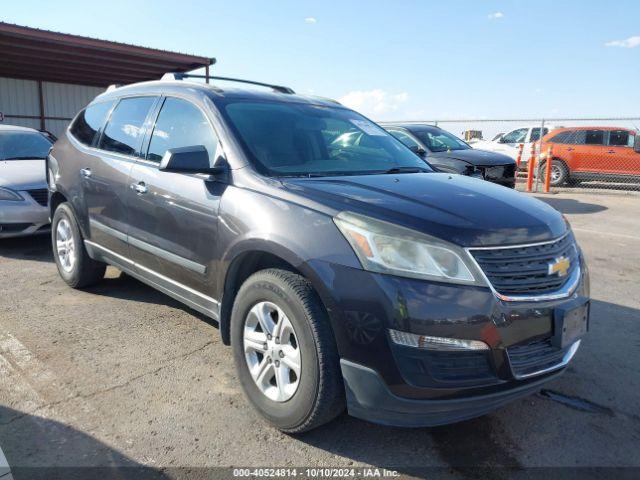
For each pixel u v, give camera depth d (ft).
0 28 41.34
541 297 8.56
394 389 7.95
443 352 7.89
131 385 10.91
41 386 10.77
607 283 19.15
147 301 15.87
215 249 10.48
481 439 9.46
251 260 10.16
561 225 9.82
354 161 12.29
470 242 8.23
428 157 29.81
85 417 9.71
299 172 10.89
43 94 63.31
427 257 8.07
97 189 14.48
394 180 10.75
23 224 21.38
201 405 10.25
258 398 9.63
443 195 9.77
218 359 12.18
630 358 12.86
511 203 9.84
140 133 13.62
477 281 8.08
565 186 51.57
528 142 57.11
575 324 8.95
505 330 8.11
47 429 9.32
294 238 8.84
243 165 10.56
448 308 7.87
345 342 8.16
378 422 8.32
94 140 15.51
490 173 29.81
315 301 8.58
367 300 8.00
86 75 59.82
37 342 12.85
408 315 7.82
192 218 11.05
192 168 10.37
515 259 8.50
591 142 48.91
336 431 9.57
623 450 9.21
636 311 16.21
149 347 12.72
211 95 12.22
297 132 12.22
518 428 9.83
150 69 57.00
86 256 16.03
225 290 10.42
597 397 11.00
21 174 22.38
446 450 9.12
